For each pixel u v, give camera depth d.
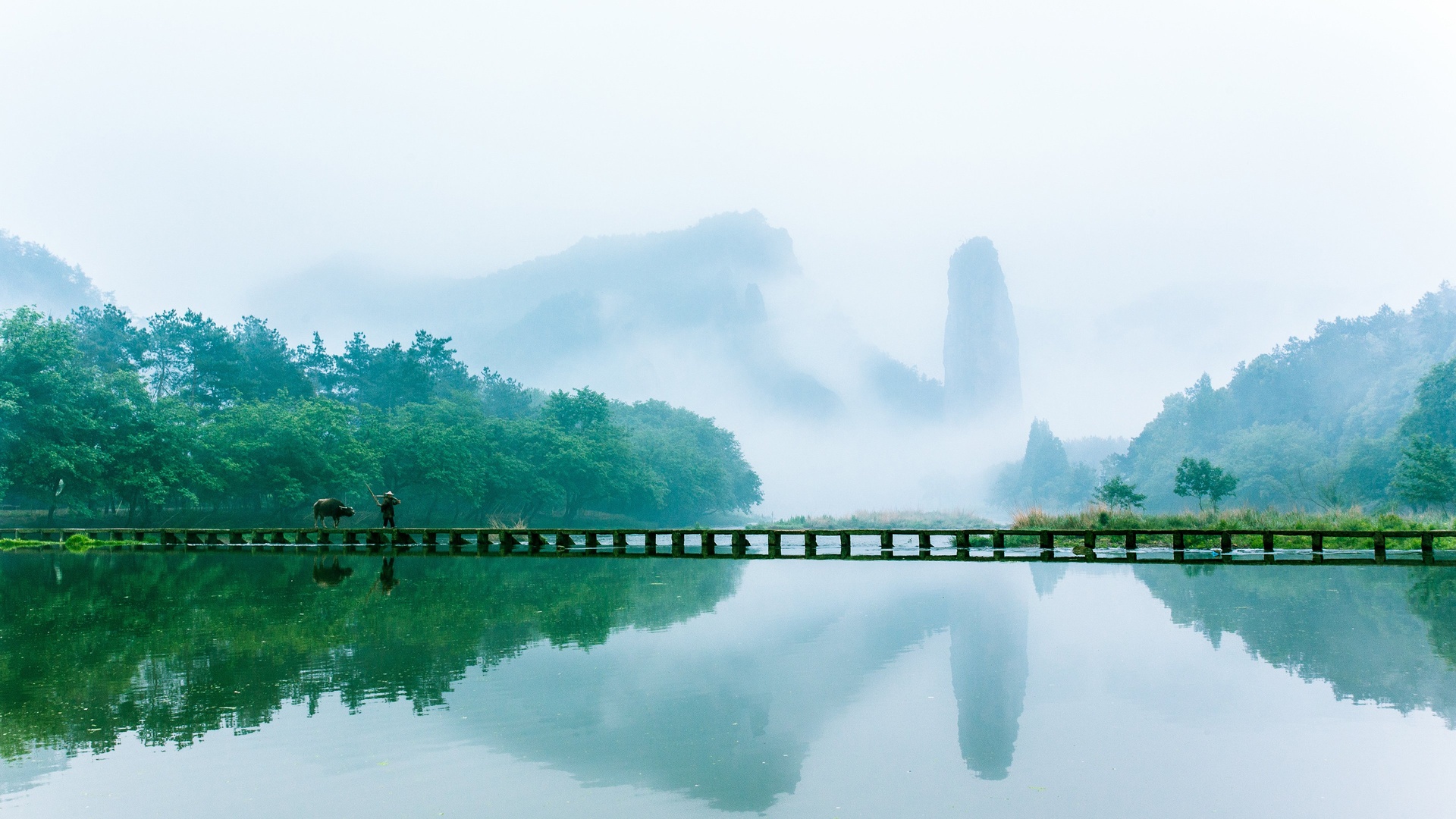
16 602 16.55
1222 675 10.03
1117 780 6.70
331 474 53.94
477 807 6.16
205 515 55.69
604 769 6.98
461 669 10.57
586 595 17.55
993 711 8.64
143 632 13.13
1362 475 73.19
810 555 28.88
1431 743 7.51
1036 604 15.88
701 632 13.09
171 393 67.38
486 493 67.31
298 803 6.25
